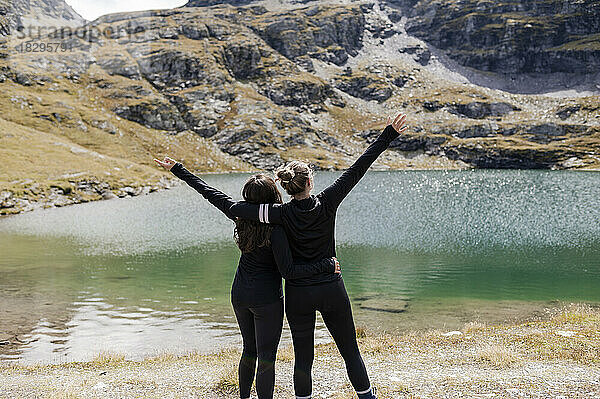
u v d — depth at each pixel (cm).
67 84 18912
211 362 1133
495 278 2539
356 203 6775
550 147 19012
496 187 9631
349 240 3841
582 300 2080
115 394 852
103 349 1470
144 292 2289
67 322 1791
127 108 18188
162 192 9725
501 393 775
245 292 595
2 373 1080
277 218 564
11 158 9594
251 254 594
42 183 8150
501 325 1560
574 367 933
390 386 837
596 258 3075
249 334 639
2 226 5184
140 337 1603
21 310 1970
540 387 800
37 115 15450
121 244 3828
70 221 5509
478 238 3903
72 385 924
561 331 1247
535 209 5834
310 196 566
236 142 18738
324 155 18738
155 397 824
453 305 1989
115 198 8688
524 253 3269
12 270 2861
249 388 662
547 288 2323
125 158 15262
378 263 2961
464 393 781
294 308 577
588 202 6588
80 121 16150
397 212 5678
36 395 855
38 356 1413
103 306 2028
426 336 1322
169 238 4109
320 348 1223
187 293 2264
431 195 8012
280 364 1038
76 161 10294
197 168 16450
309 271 562
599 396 750
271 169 17575
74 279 2597
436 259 3084
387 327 1645
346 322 591
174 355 1362
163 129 18575
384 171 16925
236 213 580
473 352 1095
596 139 19625
